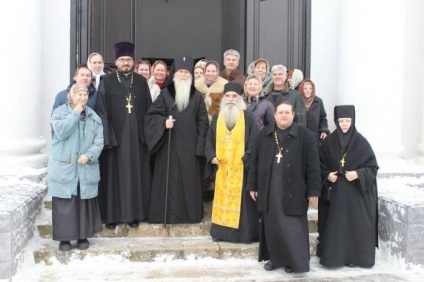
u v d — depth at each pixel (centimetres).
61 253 480
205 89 590
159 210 546
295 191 464
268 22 765
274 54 756
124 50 543
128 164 530
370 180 488
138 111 545
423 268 482
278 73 562
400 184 575
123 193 529
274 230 467
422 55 657
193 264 495
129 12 725
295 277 462
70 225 474
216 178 533
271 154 473
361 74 627
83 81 485
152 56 1284
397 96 623
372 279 460
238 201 519
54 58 650
